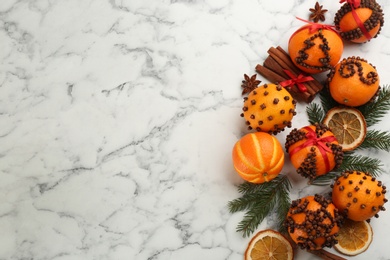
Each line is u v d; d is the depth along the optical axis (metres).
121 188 0.74
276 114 0.69
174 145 0.75
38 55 0.77
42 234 0.72
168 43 0.78
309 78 0.74
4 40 0.77
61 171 0.74
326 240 0.66
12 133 0.75
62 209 0.73
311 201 0.67
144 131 0.75
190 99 0.77
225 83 0.77
